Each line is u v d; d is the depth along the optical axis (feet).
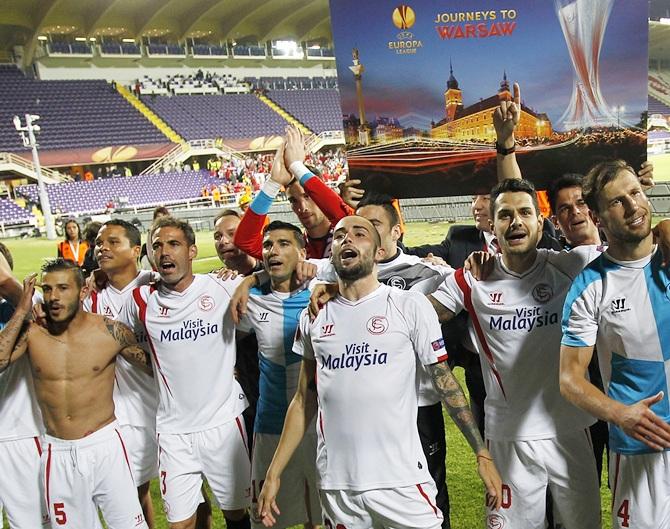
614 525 8.28
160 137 109.50
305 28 136.15
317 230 12.78
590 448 9.09
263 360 10.54
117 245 11.78
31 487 11.08
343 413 8.16
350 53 10.52
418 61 10.36
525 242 8.61
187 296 10.59
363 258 8.13
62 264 10.14
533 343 8.89
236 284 10.97
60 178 97.55
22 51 111.65
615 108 10.07
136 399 11.64
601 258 8.03
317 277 10.59
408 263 10.66
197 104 120.98
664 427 7.12
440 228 51.34
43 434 11.07
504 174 10.38
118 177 97.30
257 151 118.21
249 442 11.53
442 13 10.21
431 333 8.18
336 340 8.27
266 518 8.52
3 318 11.16
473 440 7.97
